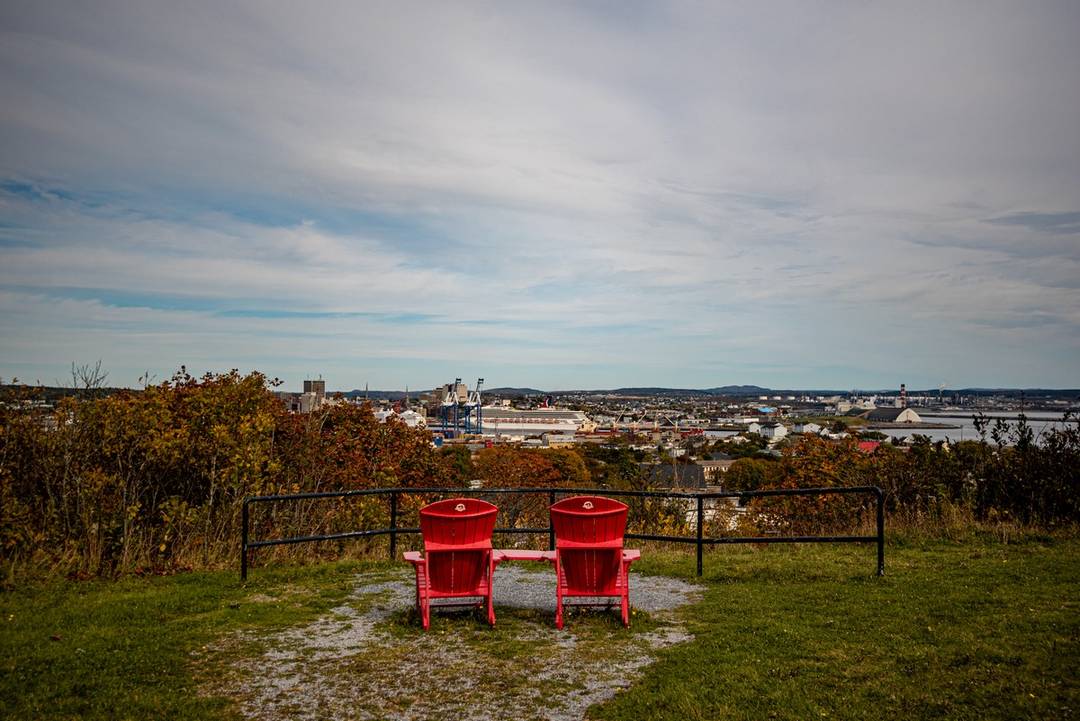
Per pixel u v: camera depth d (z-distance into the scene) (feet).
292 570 36.78
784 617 27.22
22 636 25.20
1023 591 29.25
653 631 26.45
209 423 47.01
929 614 26.48
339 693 20.86
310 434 55.47
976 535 42.32
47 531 38.40
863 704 18.90
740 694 19.92
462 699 20.43
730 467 91.66
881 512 33.78
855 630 25.02
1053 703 18.22
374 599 31.45
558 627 26.89
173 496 42.37
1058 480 44.45
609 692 20.84
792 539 34.35
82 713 19.15
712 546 47.14
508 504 69.15
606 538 26.91
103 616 28.17
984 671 20.44
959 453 48.29
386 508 59.26
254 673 22.35
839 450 62.59
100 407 42.32
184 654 23.98
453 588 26.96
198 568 37.60
